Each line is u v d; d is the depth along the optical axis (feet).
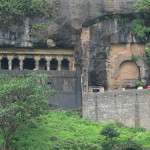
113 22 605.31
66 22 601.21
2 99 495.00
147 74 604.08
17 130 506.48
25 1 599.98
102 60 601.62
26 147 498.69
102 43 602.85
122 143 502.79
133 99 545.85
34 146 500.74
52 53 613.11
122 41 605.31
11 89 493.77
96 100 552.41
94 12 601.62
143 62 604.90
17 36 602.03
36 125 528.63
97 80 599.57
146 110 542.57
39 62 620.90
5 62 619.26
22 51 611.06
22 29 602.03
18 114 489.26
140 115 542.98
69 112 562.66
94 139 512.63
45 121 538.88
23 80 508.94
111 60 604.08
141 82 603.26
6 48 609.01
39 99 494.59
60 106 580.30
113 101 549.54
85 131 528.22
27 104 489.26
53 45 606.14
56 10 602.03
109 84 601.62
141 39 606.55
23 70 585.22
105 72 601.21
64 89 587.27
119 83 604.08
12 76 582.76
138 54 606.55
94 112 551.18
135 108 544.62
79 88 589.32
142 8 603.26
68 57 614.75
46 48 610.24
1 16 598.34
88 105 553.23
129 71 607.37
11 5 599.16
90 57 599.98
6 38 600.80
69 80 589.73
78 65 602.85
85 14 600.80
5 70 583.58
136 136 520.01
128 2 604.90
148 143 510.99
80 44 601.21
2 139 499.92
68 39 603.26
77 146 488.44
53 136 514.27
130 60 606.55
